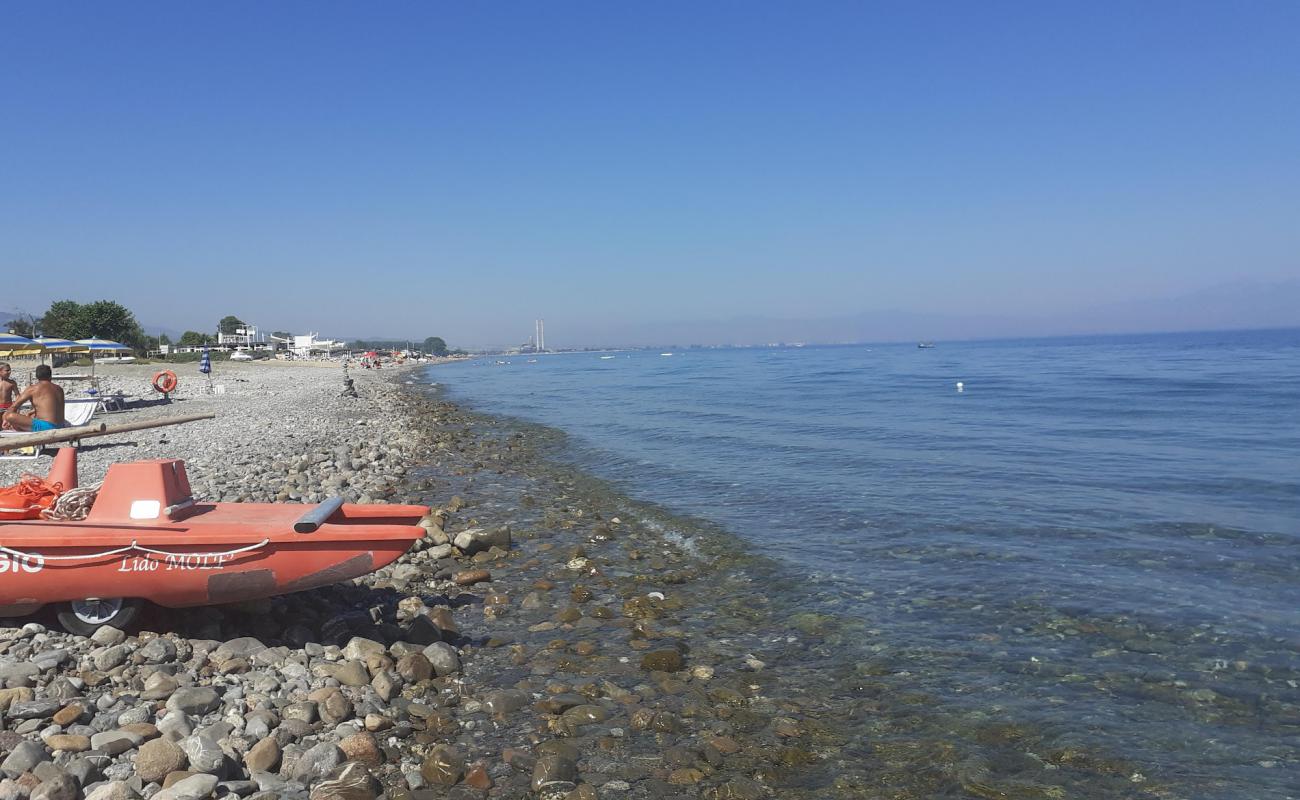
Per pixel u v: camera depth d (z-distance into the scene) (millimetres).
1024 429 27141
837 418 31828
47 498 7809
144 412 31734
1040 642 8164
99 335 88562
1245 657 7715
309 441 24359
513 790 5293
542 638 8234
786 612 9172
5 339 36062
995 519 13617
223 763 5082
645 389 56844
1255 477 17391
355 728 5879
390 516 8250
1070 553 11453
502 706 6445
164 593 6992
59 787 4535
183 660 6789
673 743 6047
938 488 16531
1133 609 9070
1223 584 9953
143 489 7391
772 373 79750
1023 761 5891
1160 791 5477
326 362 132125
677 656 7535
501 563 11227
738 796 5367
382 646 7383
